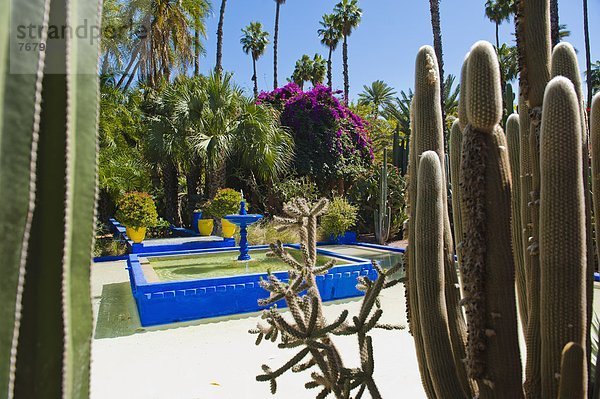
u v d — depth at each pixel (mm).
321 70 28188
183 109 10648
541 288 1311
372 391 1559
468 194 1309
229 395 3025
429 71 1604
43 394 531
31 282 538
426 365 1629
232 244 9969
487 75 1270
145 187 12516
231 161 12383
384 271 1698
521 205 1648
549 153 1263
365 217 13500
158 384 3217
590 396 1443
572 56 1497
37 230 540
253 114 11094
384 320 4711
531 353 1462
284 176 13148
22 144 479
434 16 11531
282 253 1748
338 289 5836
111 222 12055
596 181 1597
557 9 8172
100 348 4008
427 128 1599
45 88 540
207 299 5047
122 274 7488
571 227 1247
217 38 17312
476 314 1302
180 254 8250
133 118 12547
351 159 15008
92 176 578
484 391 1316
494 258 1285
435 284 1469
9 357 466
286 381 3219
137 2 14258
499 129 1331
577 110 1267
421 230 1488
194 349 3963
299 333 1463
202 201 12750
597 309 4762
